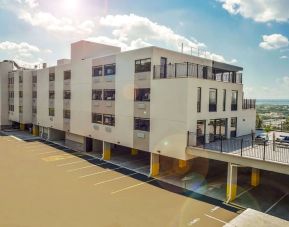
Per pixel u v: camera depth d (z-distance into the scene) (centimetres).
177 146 2002
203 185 2028
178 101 1988
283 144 1997
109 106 2712
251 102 2914
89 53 3228
